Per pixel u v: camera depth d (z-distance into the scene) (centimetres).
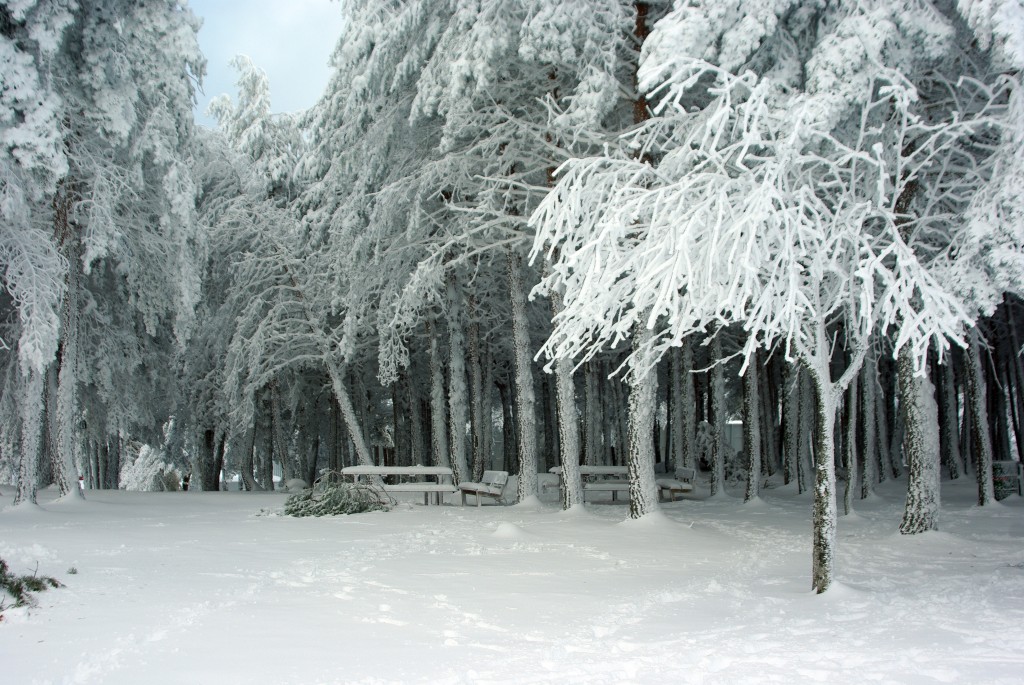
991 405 2920
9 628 595
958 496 2066
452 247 2033
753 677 461
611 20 1412
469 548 1128
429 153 1959
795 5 1146
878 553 1123
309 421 3469
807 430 2414
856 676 454
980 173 1134
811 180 898
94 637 572
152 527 1326
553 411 3453
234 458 3481
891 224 830
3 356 2186
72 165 1703
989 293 1044
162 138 1697
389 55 1791
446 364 3150
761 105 830
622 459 3419
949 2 1128
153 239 1888
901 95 891
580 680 470
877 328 1423
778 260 793
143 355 2383
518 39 1559
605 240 911
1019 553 1067
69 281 1755
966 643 542
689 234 802
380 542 1181
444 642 588
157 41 1694
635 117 1520
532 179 1852
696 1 1082
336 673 491
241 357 2500
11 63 1408
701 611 726
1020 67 914
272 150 3180
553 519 1555
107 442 3253
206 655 529
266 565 945
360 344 2553
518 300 1917
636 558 1074
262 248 2584
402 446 3353
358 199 1964
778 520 1586
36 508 1559
